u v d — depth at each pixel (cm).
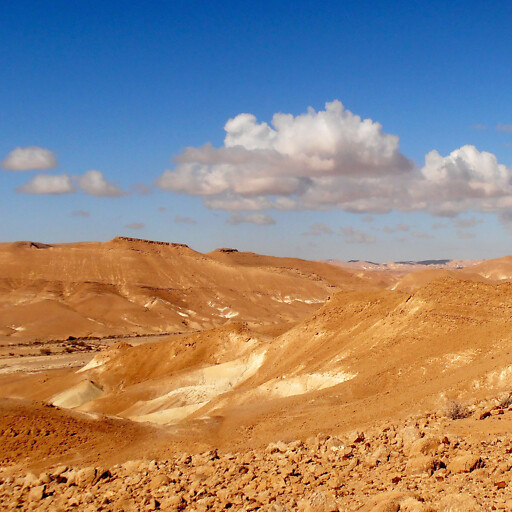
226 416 4206
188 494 1686
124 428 4094
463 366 3900
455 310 4925
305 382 5144
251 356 7538
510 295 4903
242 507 1435
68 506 1923
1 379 10256
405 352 4609
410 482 1312
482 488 1147
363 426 2561
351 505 1238
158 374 8894
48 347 16050
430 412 2473
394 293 6512
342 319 6688
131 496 1856
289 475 1630
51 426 3956
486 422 1845
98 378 9006
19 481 2592
